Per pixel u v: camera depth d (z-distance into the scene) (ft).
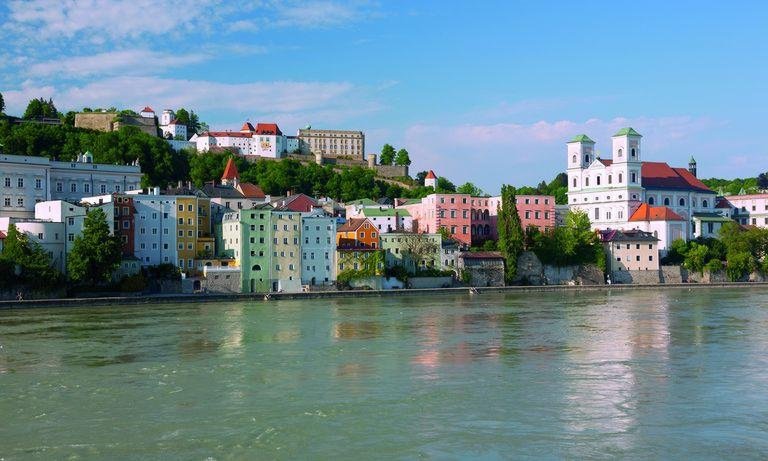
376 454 190.80
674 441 201.16
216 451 192.54
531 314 497.46
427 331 404.77
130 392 253.44
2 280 562.25
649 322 447.83
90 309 534.37
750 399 244.42
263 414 224.74
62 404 237.25
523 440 201.26
